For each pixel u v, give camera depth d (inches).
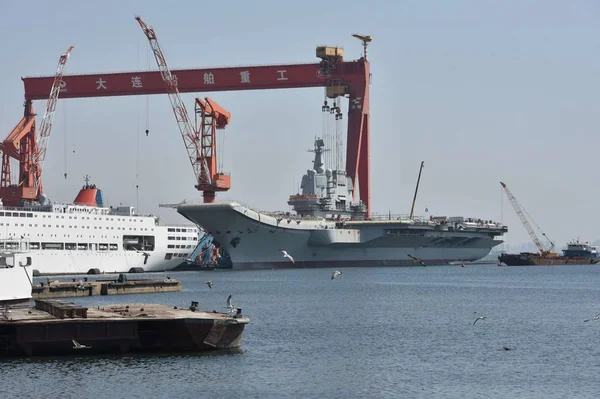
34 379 3981.3
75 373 4094.5
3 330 4443.9
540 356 4753.9
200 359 4461.1
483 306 7598.4
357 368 4387.3
